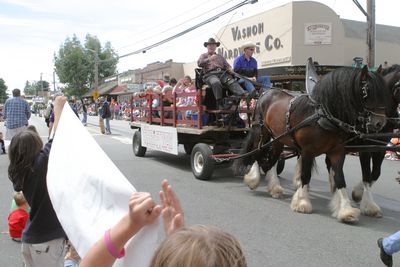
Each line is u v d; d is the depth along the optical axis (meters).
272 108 7.29
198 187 8.38
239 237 5.42
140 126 12.27
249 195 7.77
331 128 5.88
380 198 7.65
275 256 4.78
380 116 5.55
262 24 22.22
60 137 2.22
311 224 5.98
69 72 66.00
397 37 27.16
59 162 2.13
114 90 58.97
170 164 11.24
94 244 1.72
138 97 12.71
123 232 1.64
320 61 20.69
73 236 1.95
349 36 22.95
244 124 9.39
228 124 9.12
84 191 1.98
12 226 5.15
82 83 67.56
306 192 6.66
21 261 4.64
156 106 11.30
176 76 40.81
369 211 6.42
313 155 6.39
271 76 20.67
